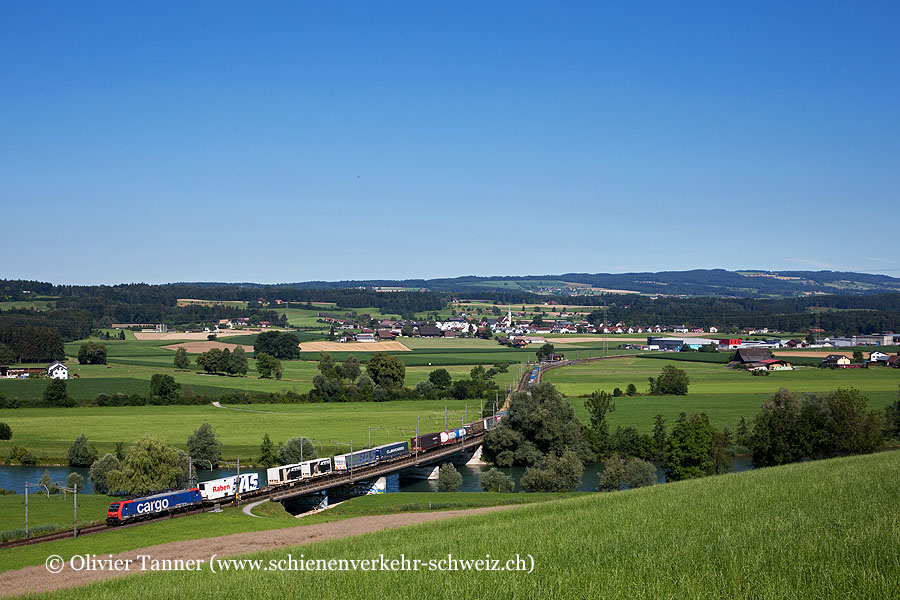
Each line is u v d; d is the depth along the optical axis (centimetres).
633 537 4434
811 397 13350
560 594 3353
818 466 7444
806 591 3050
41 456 13075
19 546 6800
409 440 13300
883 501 4969
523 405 13962
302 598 3706
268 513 8719
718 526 4512
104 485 11038
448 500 9656
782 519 4512
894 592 2964
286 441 14062
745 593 3089
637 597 3198
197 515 8538
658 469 12325
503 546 4559
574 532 4812
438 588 3662
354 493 11125
